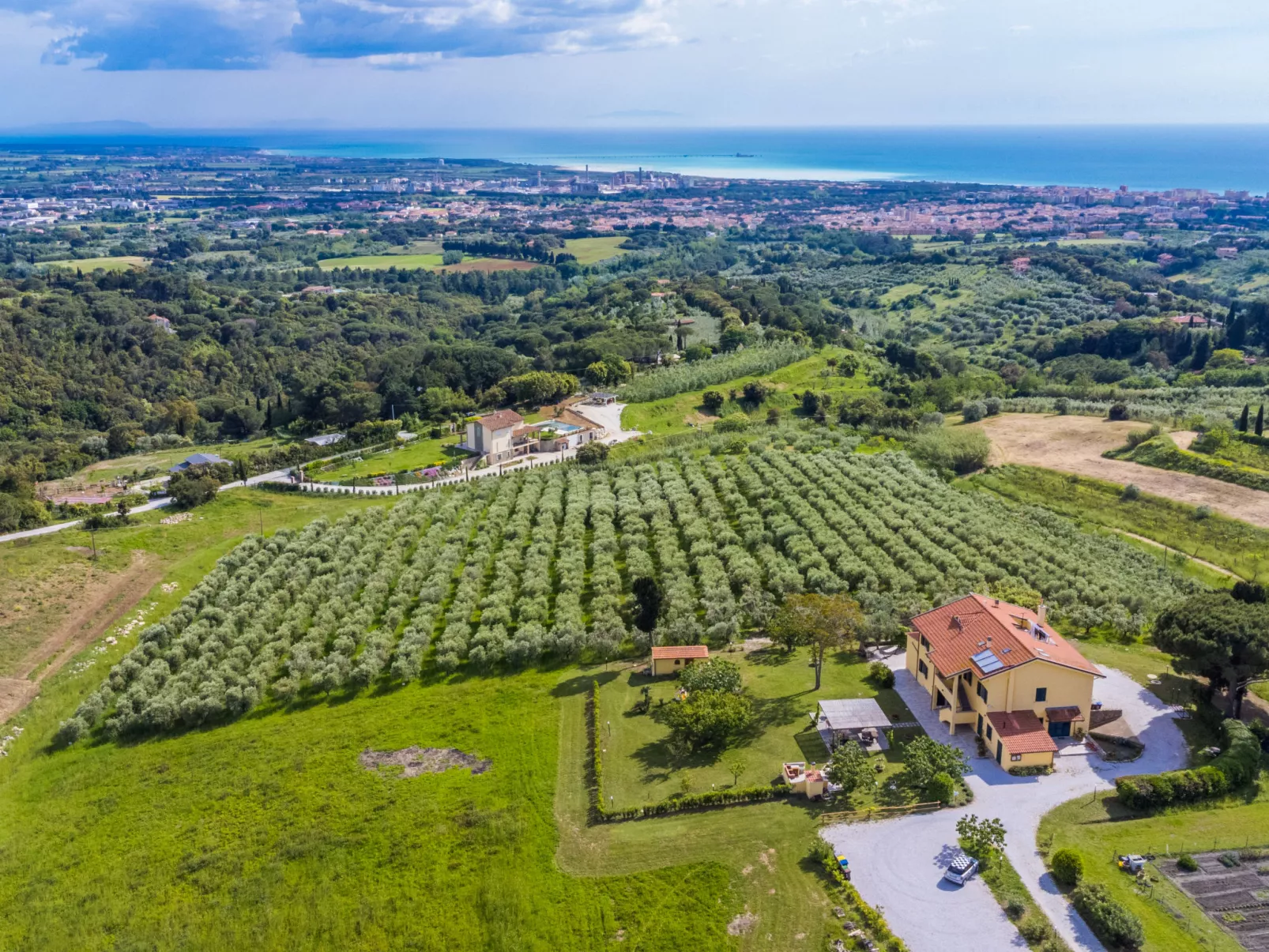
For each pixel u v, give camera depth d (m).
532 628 102.31
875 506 137.00
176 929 64.75
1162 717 82.56
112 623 113.38
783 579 111.75
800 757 78.81
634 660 99.19
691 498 141.38
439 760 82.38
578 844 69.38
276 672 101.00
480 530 134.50
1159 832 67.12
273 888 67.81
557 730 85.44
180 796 80.31
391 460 181.00
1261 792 71.50
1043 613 91.56
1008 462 167.88
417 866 68.94
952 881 62.88
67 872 71.56
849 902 61.62
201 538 140.50
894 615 101.75
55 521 145.62
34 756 89.56
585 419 198.88
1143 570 117.31
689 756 79.88
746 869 65.38
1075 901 60.41
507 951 60.34
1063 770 75.31
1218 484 145.00
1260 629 79.19
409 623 110.62
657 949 59.47
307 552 128.00
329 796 78.00
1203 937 56.88
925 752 74.00
